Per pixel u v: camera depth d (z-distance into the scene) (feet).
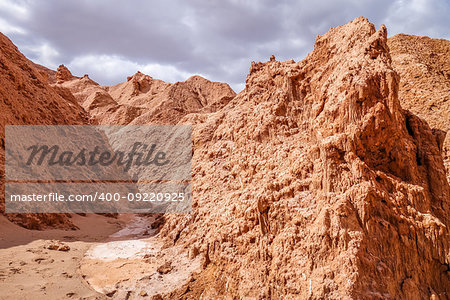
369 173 23.49
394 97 24.77
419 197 24.04
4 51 83.15
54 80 294.05
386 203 23.00
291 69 41.42
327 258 21.22
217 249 28.30
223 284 25.40
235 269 25.35
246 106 51.01
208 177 43.80
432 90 74.18
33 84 82.53
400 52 91.50
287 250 22.99
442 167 25.93
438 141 27.96
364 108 24.71
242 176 37.14
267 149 36.52
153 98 209.97
